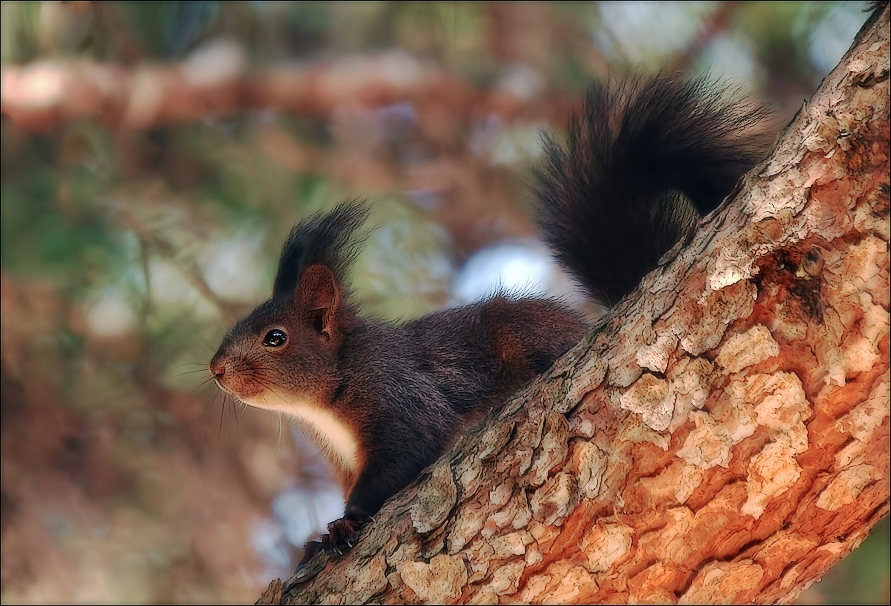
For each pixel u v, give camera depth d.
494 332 10.04
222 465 15.14
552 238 9.95
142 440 15.10
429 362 10.00
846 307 5.81
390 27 18.00
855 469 6.00
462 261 17.88
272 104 17.33
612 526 6.40
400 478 9.43
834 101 5.84
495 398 9.95
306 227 10.48
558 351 9.95
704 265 6.22
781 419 6.01
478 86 17.59
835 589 12.06
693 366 6.20
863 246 5.73
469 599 6.70
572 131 10.06
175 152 16.36
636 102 9.46
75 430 15.05
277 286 10.43
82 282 14.70
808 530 6.22
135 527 14.84
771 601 6.46
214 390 14.52
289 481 15.25
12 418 14.98
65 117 16.05
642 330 6.40
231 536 14.93
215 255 15.05
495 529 6.67
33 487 14.88
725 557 6.32
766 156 6.18
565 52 17.61
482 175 18.20
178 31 17.55
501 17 17.77
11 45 16.23
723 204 6.33
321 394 9.87
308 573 7.50
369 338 10.04
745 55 16.50
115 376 14.97
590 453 6.45
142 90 16.28
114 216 14.83
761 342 6.00
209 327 14.66
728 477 6.18
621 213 9.59
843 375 5.86
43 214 14.73
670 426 6.25
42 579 14.48
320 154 17.61
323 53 17.95
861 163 5.73
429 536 6.89
